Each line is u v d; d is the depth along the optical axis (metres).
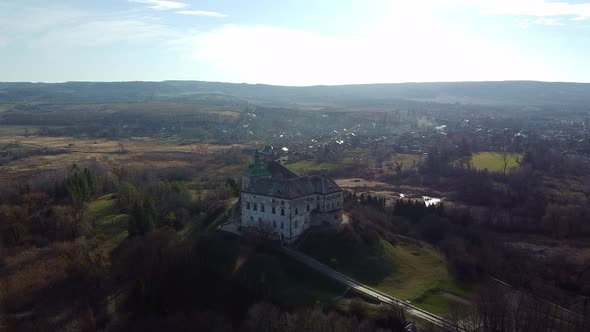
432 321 138.25
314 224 191.38
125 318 148.25
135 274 169.12
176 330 137.88
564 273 188.25
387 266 172.62
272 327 131.12
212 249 174.50
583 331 132.75
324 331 123.50
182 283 158.75
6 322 143.75
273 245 176.50
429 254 194.00
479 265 186.75
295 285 155.25
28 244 194.88
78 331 142.12
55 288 162.00
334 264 168.12
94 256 183.25
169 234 185.75
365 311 137.75
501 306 134.50
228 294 153.25
